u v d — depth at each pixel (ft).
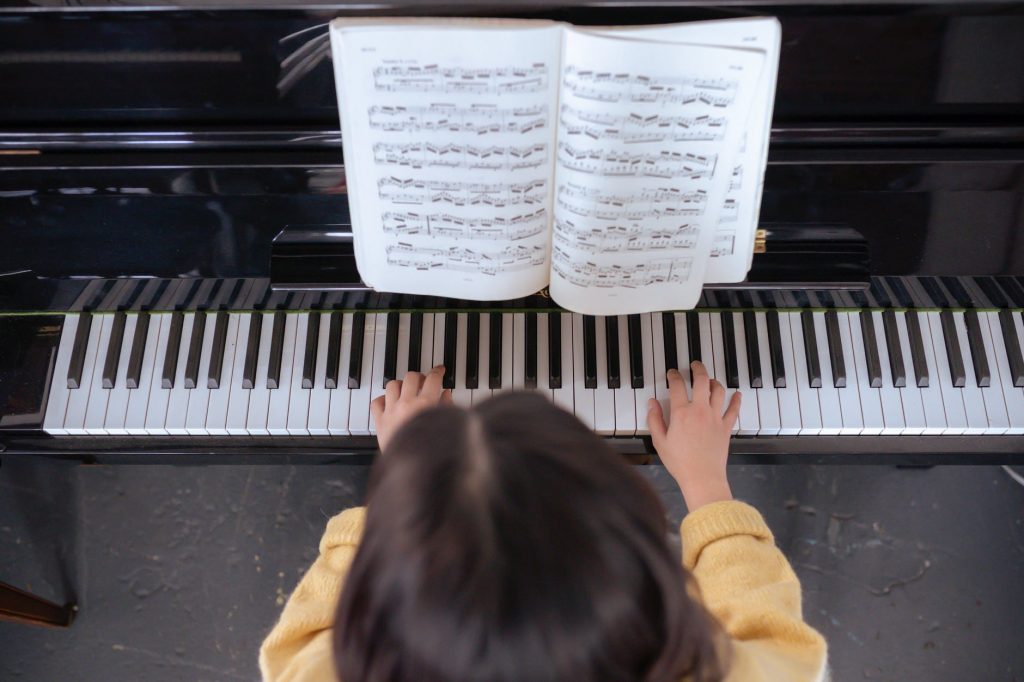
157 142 3.90
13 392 4.81
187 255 4.22
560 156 3.36
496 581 1.90
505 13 3.47
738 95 3.15
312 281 4.08
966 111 3.89
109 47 3.64
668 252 3.65
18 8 3.45
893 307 4.81
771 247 4.09
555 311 4.79
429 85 3.19
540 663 1.96
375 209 3.58
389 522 2.06
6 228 4.15
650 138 3.25
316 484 6.82
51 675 6.52
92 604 6.63
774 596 3.56
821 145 3.92
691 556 4.01
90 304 4.69
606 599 1.96
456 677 2.01
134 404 4.84
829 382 4.86
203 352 4.85
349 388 4.84
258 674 6.49
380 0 3.47
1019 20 3.53
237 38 3.61
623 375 4.82
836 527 6.76
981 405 4.84
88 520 6.77
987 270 4.19
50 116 3.92
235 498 6.82
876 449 4.96
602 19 3.49
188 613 6.62
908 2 3.44
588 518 2.00
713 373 4.85
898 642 6.51
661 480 6.79
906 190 3.99
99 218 4.15
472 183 3.45
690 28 3.01
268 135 3.88
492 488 2.00
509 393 2.44
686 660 2.31
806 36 3.61
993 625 6.53
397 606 2.01
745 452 4.96
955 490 6.80
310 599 3.82
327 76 3.76
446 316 4.82
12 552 6.69
